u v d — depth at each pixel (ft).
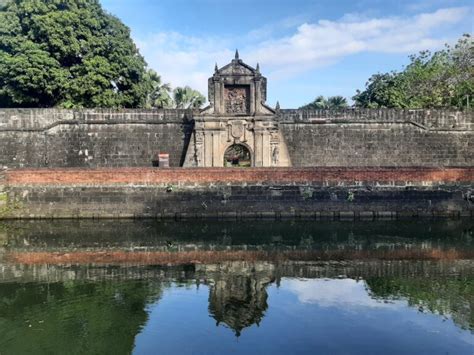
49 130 117.91
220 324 44.86
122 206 94.94
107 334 42.45
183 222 92.53
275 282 57.36
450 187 97.81
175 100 187.73
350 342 41.14
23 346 40.16
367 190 96.63
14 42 118.93
